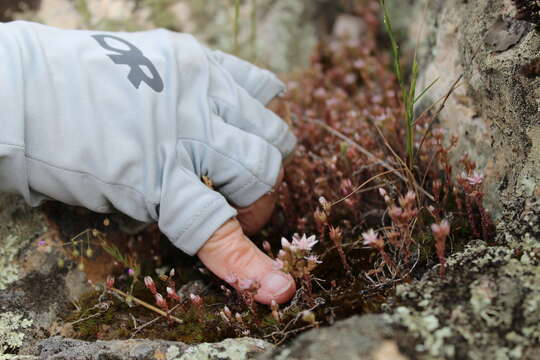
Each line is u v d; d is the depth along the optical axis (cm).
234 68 36
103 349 27
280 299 30
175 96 31
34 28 31
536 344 24
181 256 36
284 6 54
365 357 23
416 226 32
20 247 33
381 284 28
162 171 31
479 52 32
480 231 31
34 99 29
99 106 30
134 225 35
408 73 48
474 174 28
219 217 30
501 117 31
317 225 33
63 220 35
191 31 51
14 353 30
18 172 30
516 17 29
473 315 24
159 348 27
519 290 25
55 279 33
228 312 28
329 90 49
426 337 24
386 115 38
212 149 32
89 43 31
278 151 33
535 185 28
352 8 57
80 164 30
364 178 37
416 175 36
